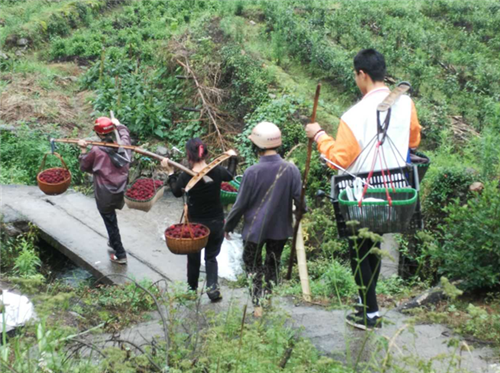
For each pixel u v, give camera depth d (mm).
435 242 6660
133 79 14312
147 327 5742
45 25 18828
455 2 19766
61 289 6898
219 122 12664
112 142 7523
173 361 4145
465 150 10812
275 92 13008
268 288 5789
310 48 14977
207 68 13531
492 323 5184
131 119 13109
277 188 5559
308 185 10539
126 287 6863
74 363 4098
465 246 6355
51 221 9242
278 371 3787
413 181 4738
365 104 4770
